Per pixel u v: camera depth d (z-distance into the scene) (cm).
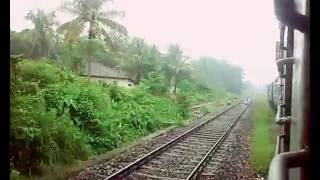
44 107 1094
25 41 3094
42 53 3284
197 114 3027
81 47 2305
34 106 1046
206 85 5847
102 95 1625
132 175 977
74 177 922
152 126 1914
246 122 2472
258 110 3350
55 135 1030
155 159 1189
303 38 186
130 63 3466
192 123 2369
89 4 2836
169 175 997
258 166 1106
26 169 904
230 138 1733
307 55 167
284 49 473
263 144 1479
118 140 1449
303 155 163
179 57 3941
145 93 2394
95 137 1329
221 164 1172
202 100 4441
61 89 1341
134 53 3659
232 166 1147
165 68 3575
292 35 394
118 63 3988
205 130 1970
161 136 1725
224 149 1441
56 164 968
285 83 391
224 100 5741
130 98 2045
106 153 1241
